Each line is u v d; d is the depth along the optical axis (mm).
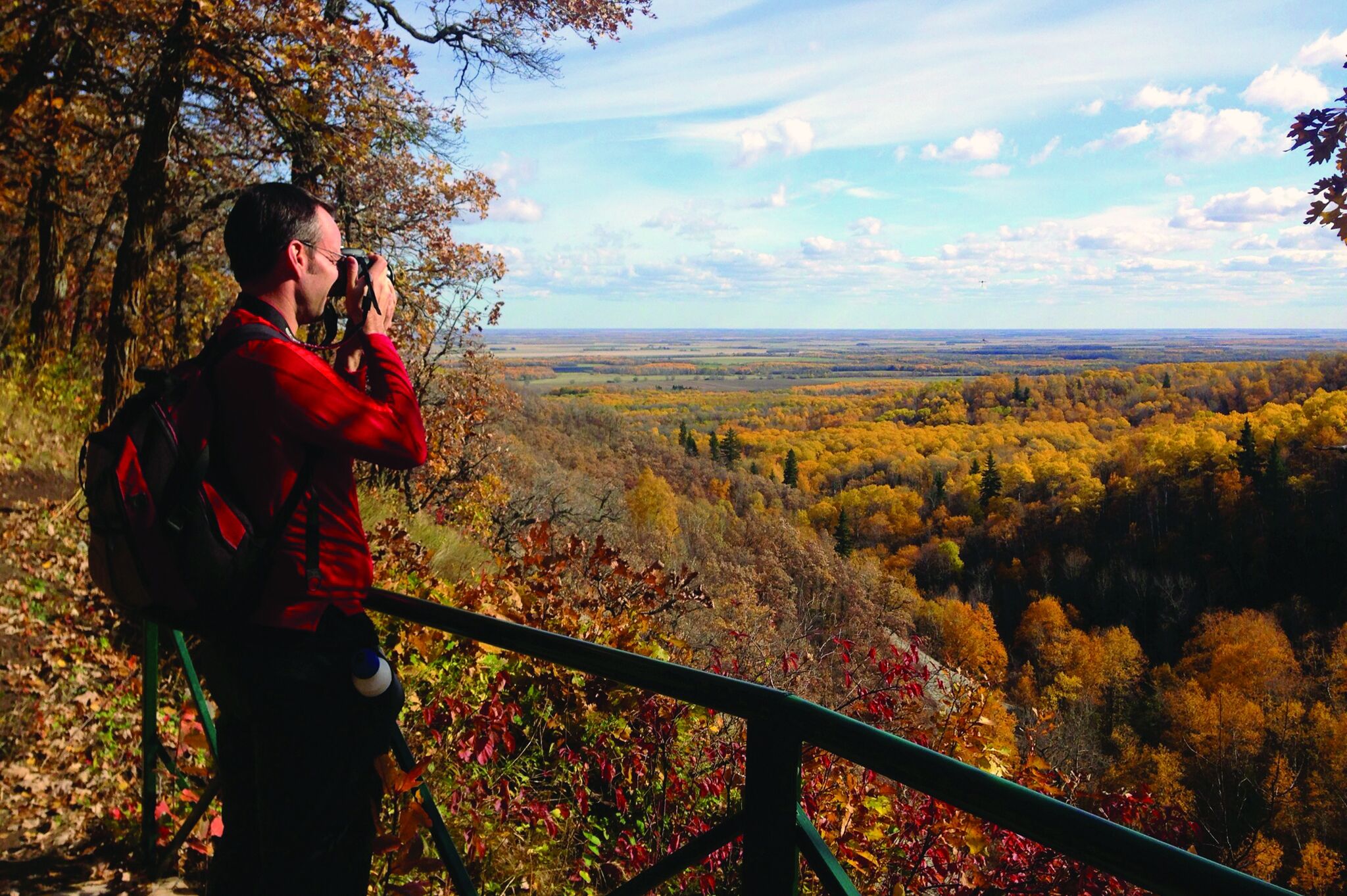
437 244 12703
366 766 1511
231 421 1365
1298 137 3572
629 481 73000
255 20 8422
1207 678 51281
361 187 11328
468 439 13117
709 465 102938
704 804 4367
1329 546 63781
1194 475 79188
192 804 3111
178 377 1412
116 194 12812
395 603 1909
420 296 12461
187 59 8203
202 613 1369
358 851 1564
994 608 74625
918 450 123000
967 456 112438
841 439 132500
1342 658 48562
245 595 1356
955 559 82000
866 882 3791
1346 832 25625
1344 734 33844
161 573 1323
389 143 11148
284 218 1520
